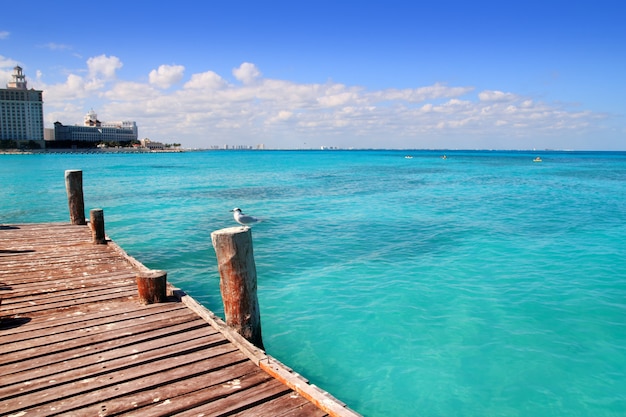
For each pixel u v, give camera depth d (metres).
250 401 5.05
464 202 29.39
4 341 6.54
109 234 18.47
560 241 17.06
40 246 13.15
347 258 14.53
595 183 46.44
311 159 138.12
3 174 55.50
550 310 10.02
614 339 8.60
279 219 22.27
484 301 10.59
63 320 7.39
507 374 7.45
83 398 5.07
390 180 50.75
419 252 15.31
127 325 7.19
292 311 10.08
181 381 5.49
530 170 74.31
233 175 59.62
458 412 6.50
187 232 18.94
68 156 147.25
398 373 7.52
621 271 12.97
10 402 4.97
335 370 7.63
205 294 11.20
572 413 6.43
